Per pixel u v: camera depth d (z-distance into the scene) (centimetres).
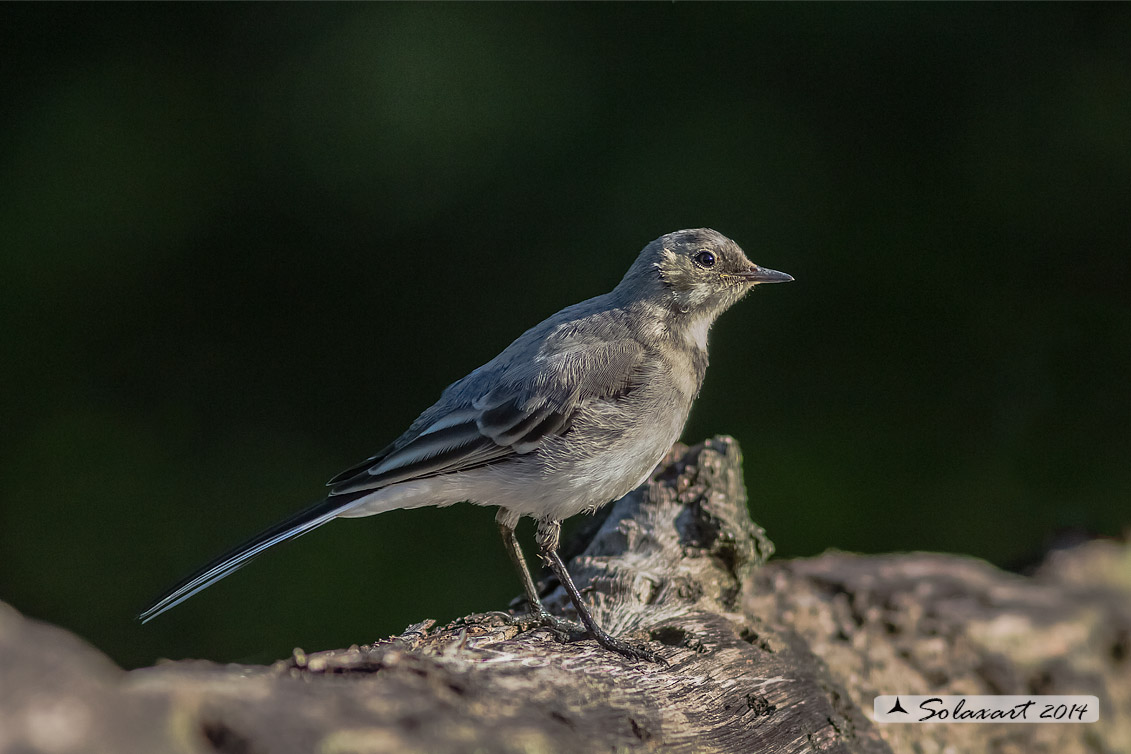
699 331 941
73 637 383
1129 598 1011
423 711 442
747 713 682
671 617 816
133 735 343
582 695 557
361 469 866
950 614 930
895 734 830
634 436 849
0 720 328
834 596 956
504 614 797
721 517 913
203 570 824
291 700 418
